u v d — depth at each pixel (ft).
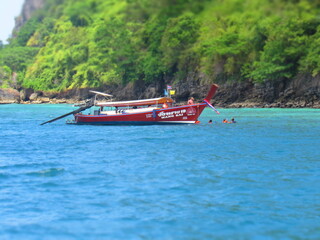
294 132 174.19
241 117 276.00
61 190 74.33
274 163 100.01
